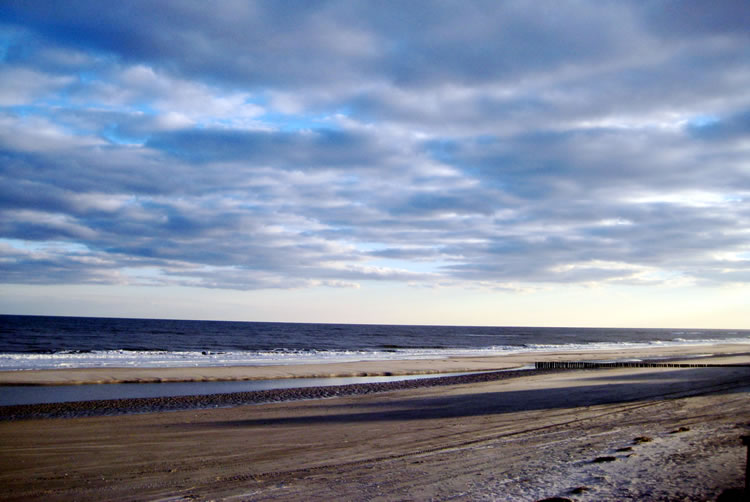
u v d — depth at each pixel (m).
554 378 25.56
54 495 6.85
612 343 93.38
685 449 7.76
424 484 6.52
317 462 8.49
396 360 37.94
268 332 109.81
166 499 6.45
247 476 7.61
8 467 8.49
